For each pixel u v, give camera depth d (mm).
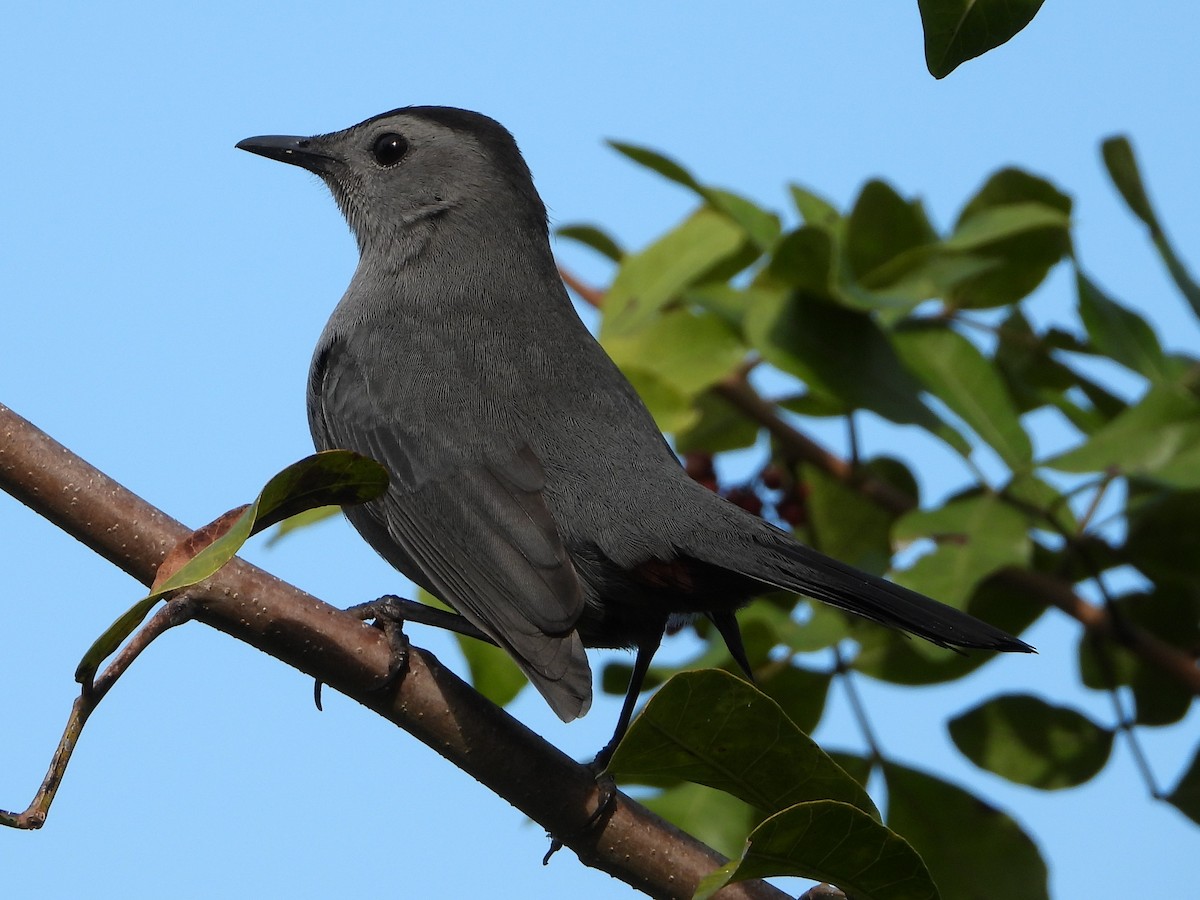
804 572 8711
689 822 9070
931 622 8273
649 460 9500
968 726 9711
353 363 10281
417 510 9398
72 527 7211
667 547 9031
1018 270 10648
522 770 7570
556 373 9930
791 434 10734
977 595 10055
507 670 9586
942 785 9172
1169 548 9898
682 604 9227
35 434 7234
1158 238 10039
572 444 9523
